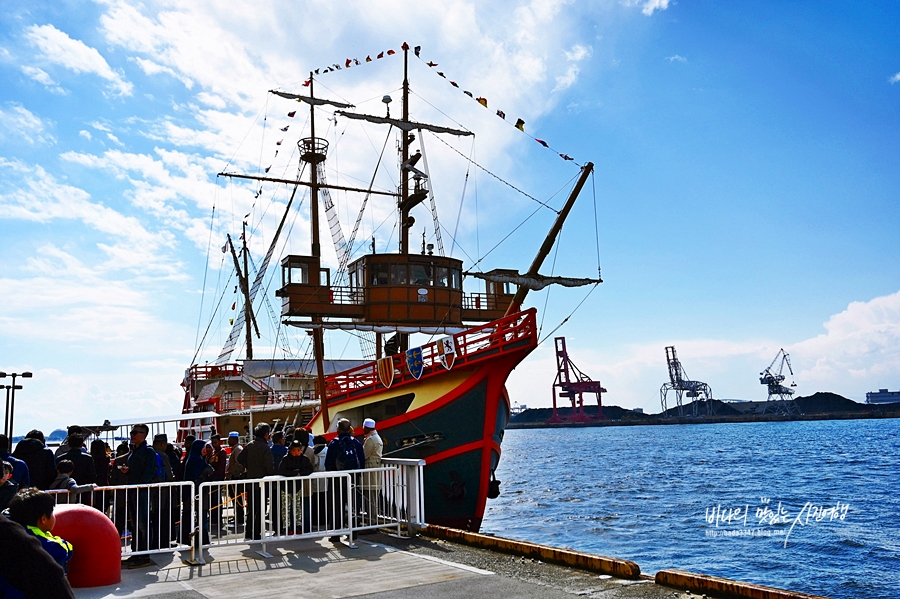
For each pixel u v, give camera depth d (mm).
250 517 13453
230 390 45094
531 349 23047
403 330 31031
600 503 47969
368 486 14398
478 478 24141
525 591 9492
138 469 12641
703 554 28844
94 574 10367
